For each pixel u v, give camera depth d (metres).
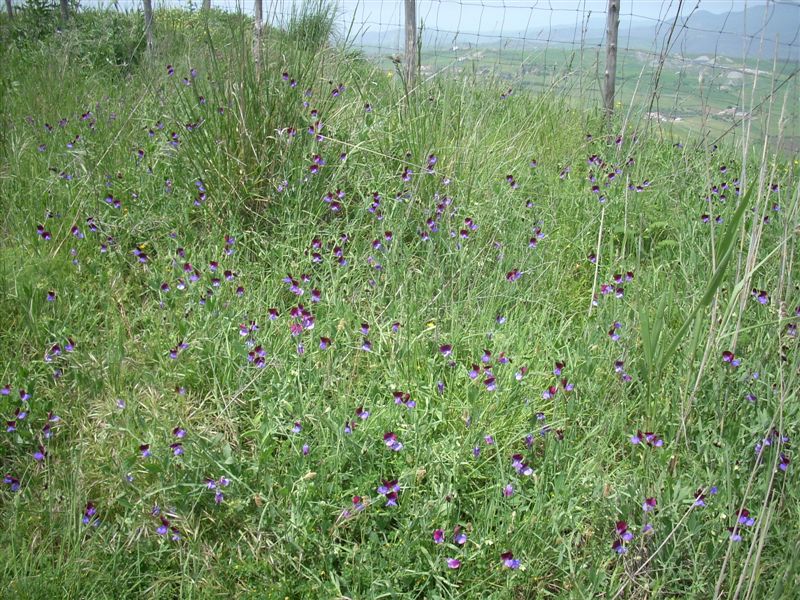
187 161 4.39
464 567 2.34
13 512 2.52
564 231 4.29
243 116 4.13
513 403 2.90
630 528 2.35
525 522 2.39
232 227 4.01
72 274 3.80
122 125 5.23
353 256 3.80
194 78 5.09
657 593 2.20
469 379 2.99
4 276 3.69
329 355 2.97
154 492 2.46
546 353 3.25
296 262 3.83
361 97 5.05
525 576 2.30
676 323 3.41
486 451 2.72
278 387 2.90
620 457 2.83
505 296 3.56
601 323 3.36
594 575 2.22
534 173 4.86
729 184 4.58
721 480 2.53
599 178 4.74
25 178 4.63
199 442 2.62
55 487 2.65
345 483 2.63
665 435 2.79
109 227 4.06
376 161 4.54
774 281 3.57
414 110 4.83
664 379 3.01
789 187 2.95
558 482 2.49
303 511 2.45
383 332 3.29
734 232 2.40
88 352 3.22
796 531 2.34
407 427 2.73
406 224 4.04
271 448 2.65
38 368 3.21
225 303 3.45
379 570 2.31
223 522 2.52
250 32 4.62
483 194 4.38
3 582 2.26
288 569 2.38
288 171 4.20
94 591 2.29
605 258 4.14
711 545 2.32
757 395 2.83
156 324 3.42
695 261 3.81
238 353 3.11
